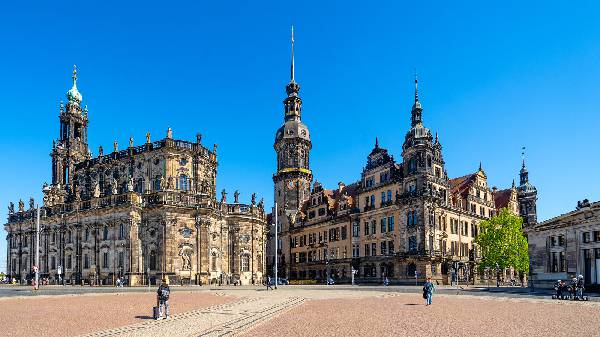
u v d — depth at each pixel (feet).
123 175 345.92
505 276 366.43
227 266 335.06
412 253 310.65
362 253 357.82
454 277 324.39
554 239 217.56
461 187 366.63
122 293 204.95
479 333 75.31
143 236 307.17
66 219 335.67
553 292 201.26
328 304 136.46
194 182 336.49
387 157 350.64
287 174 443.32
